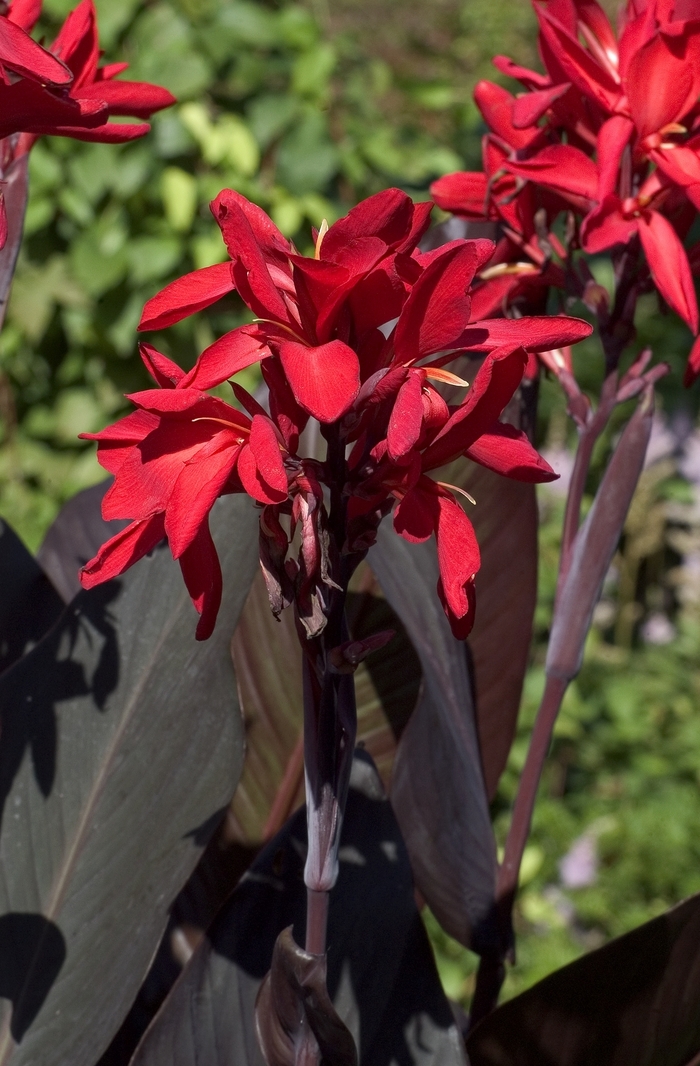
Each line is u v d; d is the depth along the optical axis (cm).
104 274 287
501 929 120
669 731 299
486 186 118
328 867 95
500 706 130
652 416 113
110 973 107
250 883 108
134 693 114
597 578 115
